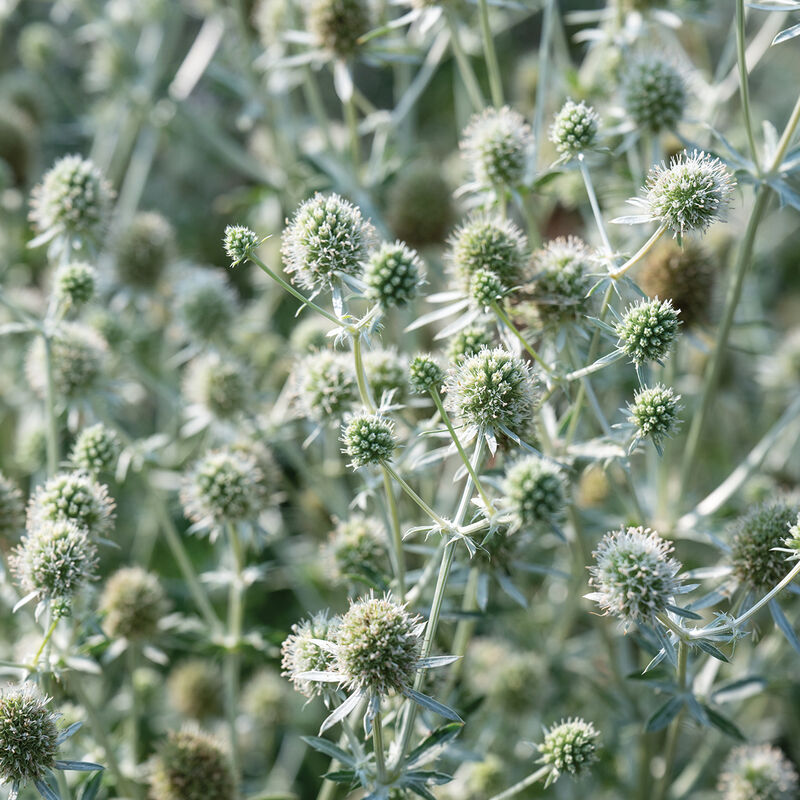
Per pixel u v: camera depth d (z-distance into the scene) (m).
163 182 0.73
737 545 0.42
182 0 0.67
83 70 0.77
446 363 0.45
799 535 0.40
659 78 0.47
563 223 0.61
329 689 0.40
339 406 0.44
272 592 0.57
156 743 0.45
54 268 0.55
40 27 0.68
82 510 0.42
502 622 0.52
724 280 0.51
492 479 0.41
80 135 0.69
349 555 0.45
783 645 0.49
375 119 0.53
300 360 0.46
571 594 0.49
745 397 0.57
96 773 0.42
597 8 0.80
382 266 0.41
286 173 0.56
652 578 0.39
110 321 0.52
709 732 0.49
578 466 0.47
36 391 0.53
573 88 0.52
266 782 0.52
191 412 0.49
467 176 0.49
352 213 0.41
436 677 0.44
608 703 0.48
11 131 0.58
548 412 0.44
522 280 0.43
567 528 0.48
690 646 0.41
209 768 0.44
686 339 0.47
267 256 0.57
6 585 0.43
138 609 0.45
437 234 0.53
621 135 0.50
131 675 0.46
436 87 0.77
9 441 0.57
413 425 0.45
